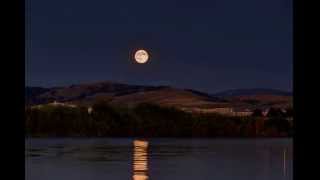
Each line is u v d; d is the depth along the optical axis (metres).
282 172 45.69
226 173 46.22
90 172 48.28
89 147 132.00
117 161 65.88
